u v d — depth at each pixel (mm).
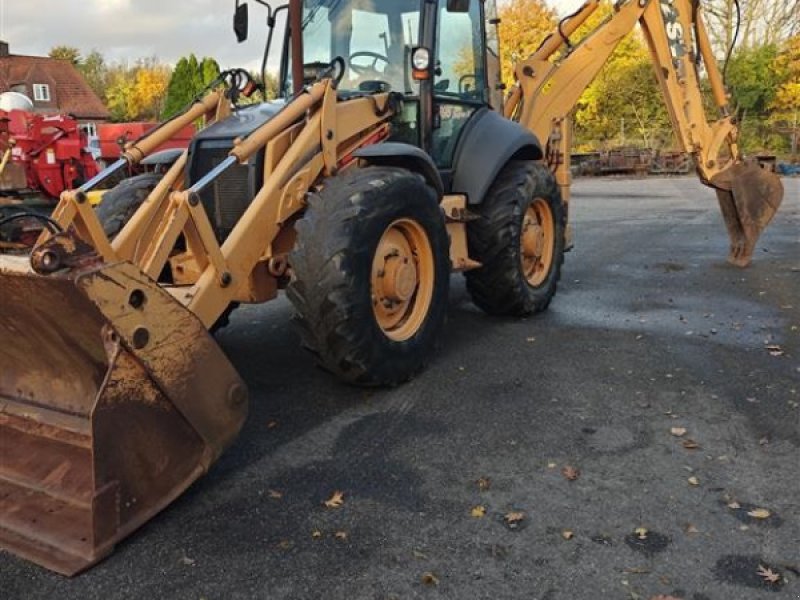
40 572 2584
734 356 4648
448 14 5176
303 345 3961
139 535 2797
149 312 2746
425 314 4398
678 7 6852
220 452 3086
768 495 2961
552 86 6516
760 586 2414
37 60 42031
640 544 2660
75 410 3043
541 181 5605
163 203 4148
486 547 2672
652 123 27797
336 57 4734
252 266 3721
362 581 2498
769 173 7453
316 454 3449
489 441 3527
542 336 5211
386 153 4090
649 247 9078
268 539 2760
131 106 52812
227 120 4477
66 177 10391
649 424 3664
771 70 26750
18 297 2738
